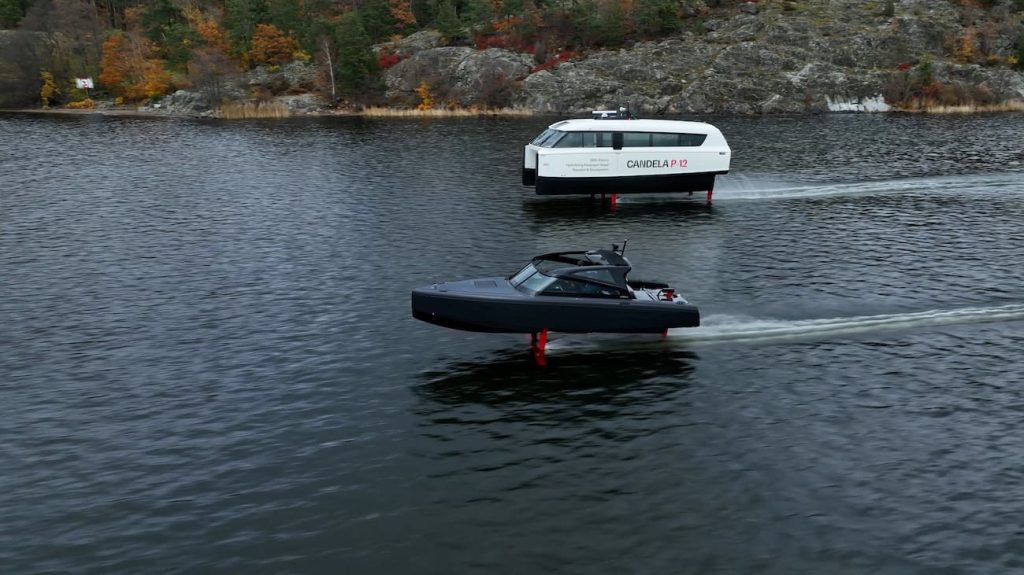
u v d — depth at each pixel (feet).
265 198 127.34
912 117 249.34
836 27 299.17
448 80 300.20
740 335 65.72
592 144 118.62
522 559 37.55
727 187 134.31
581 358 61.72
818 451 47.32
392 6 358.64
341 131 229.45
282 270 86.17
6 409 53.98
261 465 46.50
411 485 44.09
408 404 54.19
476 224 107.45
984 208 114.21
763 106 271.28
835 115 259.80
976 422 50.75
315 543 38.93
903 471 45.06
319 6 370.94
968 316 69.36
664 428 50.31
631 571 36.63
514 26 320.09
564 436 49.49
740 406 53.26
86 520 41.22
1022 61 287.48
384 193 130.52
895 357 61.00
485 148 186.91
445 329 68.08
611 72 291.38
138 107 319.68
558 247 95.04
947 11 310.45
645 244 96.27
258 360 61.93
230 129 240.32
